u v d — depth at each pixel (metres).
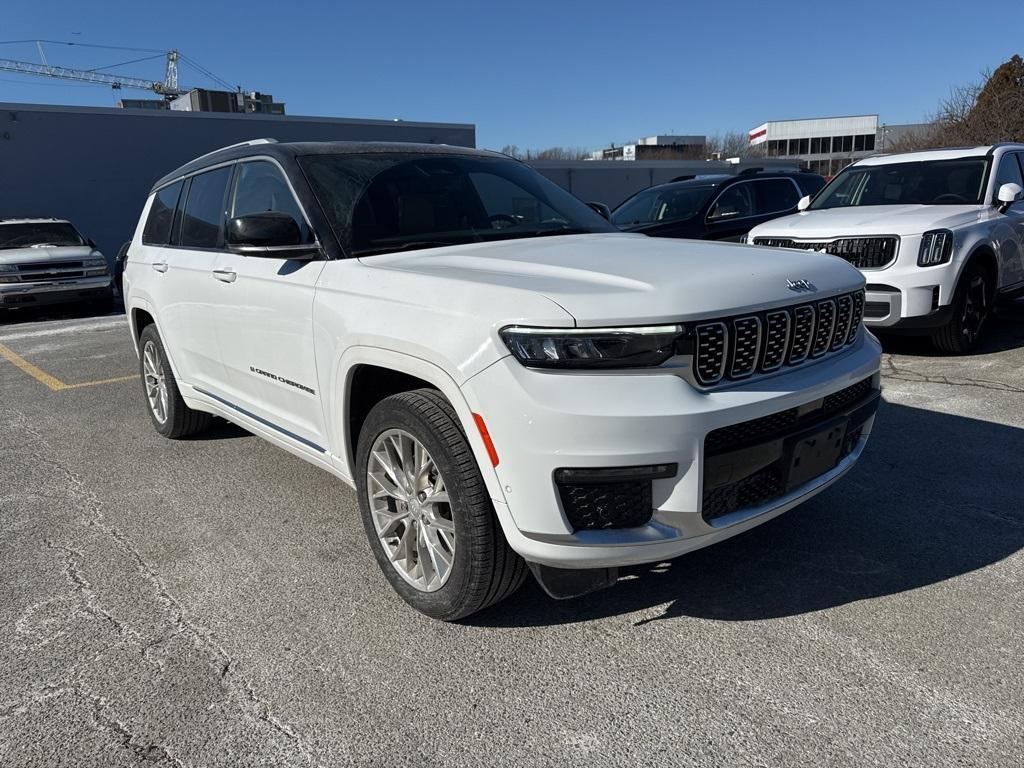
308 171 3.41
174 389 4.78
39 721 2.29
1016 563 3.04
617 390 2.23
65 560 3.35
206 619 2.84
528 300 2.31
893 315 6.33
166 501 4.01
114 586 3.11
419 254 3.12
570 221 3.83
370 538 2.98
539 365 2.25
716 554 3.21
